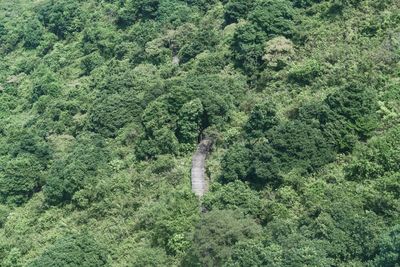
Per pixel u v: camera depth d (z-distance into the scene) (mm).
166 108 56281
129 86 68312
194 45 69812
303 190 43250
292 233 38250
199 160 52281
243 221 40500
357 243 36312
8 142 71500
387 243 33406
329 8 60938
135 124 60344
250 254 36656
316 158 45156
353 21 57594
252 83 59656
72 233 50000
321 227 37438
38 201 58156
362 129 45844
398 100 47000
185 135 54281
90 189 53344
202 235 39875
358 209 38844
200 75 62219
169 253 44344
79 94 75750
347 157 44875
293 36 61000
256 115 50250
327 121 46719
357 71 51312
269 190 45156
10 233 54750
